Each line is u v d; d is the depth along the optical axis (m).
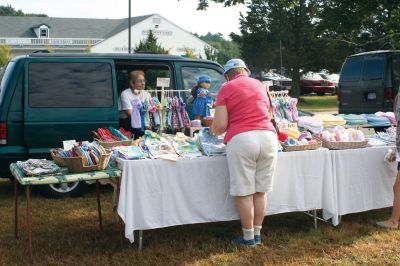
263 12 28.42
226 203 4.29
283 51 27.69
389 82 10.13
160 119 5.50
